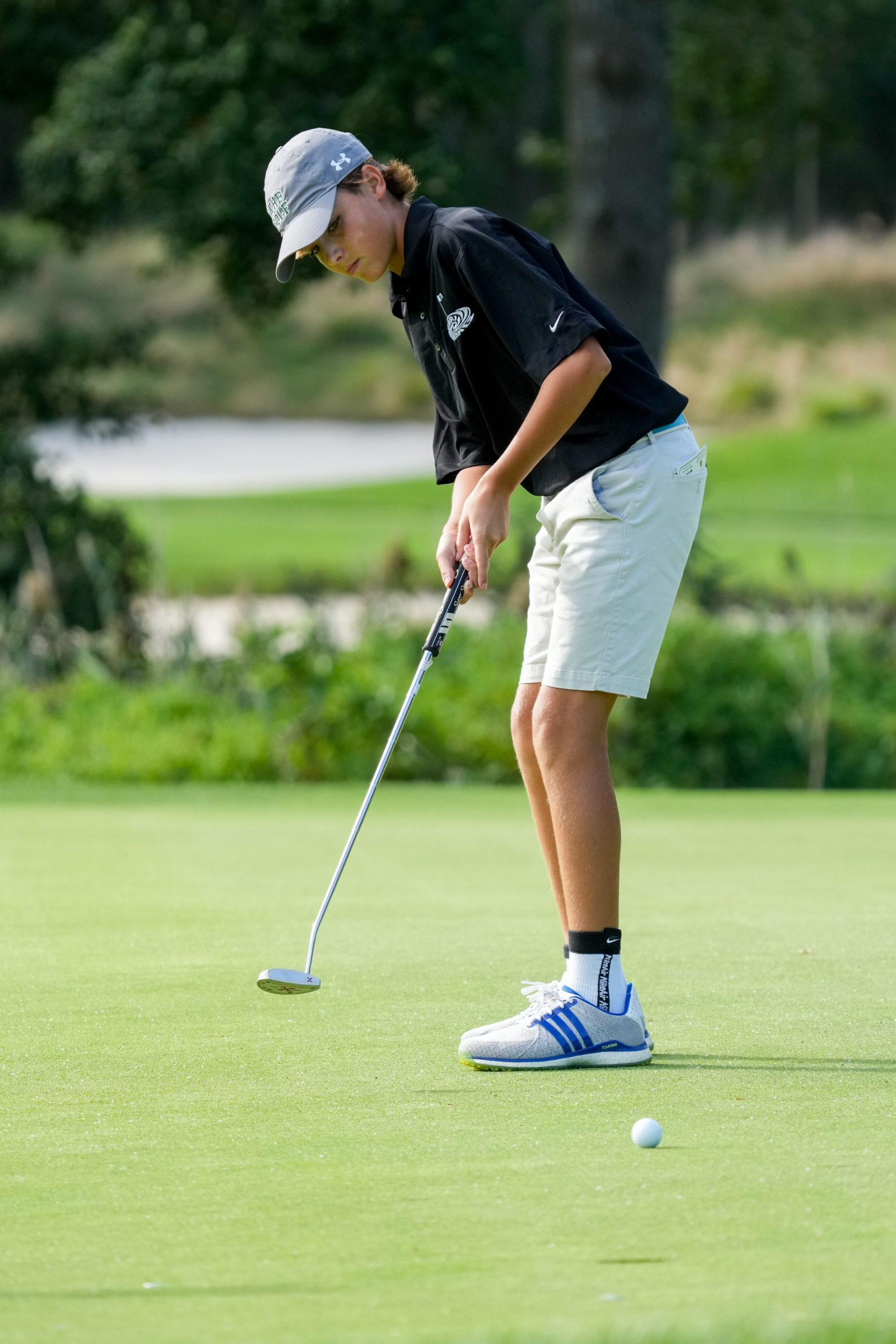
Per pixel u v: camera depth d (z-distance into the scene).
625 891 18.22
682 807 27.22
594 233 43.41
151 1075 10.16
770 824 24.89
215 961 14.00
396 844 22.42
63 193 45.97
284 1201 7.63
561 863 11.02
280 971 10.69
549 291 10.68
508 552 43.22
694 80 55.72
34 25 47.69
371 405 154.38
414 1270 6.69
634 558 10.99
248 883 18.80
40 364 51.00
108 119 43.38
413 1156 8.39
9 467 44.66
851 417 125.12
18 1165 8.24
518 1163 8.23
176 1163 8.27
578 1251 6.90
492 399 11.52
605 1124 8.99
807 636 36.06
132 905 17.16
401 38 42.34
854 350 141.75
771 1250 6.89
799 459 106.62
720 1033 11.34
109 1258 6.87
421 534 80.88
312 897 17.69
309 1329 6.06
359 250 11.39
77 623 41.38
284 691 33.06
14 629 36.81
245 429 143.25
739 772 32.47
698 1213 7.40
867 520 86.50
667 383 11.31
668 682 32.69
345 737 31.84
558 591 11.26
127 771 31.23
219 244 46.50
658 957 14.18
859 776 32.62
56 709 34.16
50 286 162.12
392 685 32.72
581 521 11.08
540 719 11.15
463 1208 7.51
